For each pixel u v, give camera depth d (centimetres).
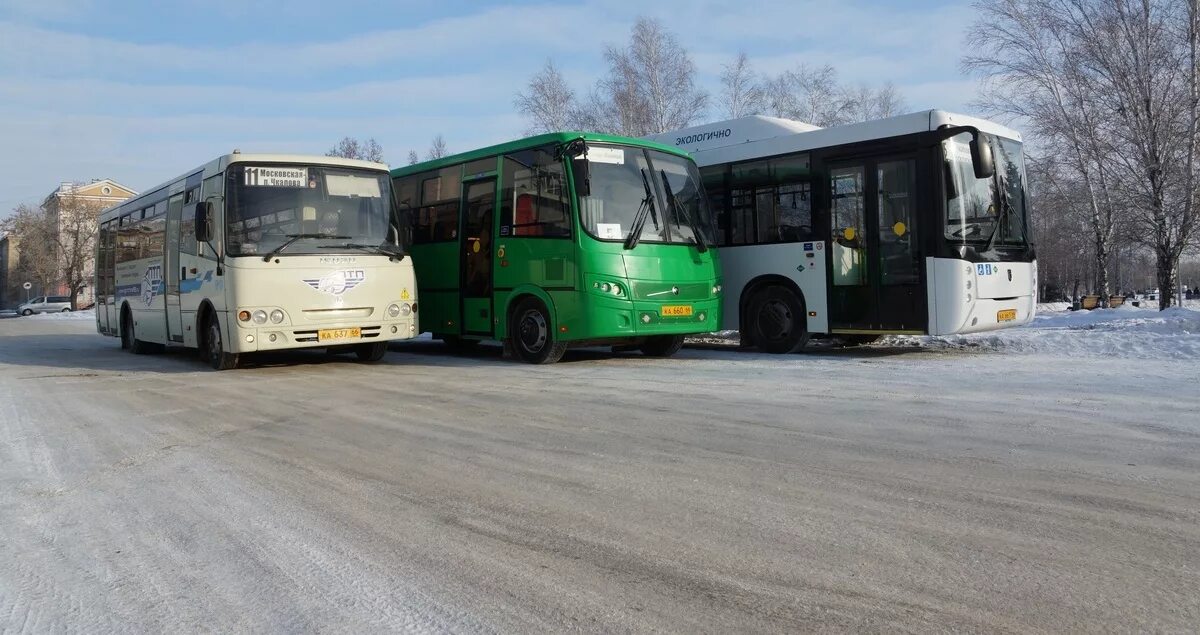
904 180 1166
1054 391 825
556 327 1152
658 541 400
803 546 387
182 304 1334
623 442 623
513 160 1232
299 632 312
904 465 531
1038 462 532
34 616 334
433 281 1382
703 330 1208
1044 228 3481
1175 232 2219
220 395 953
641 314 1133
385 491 505
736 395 839
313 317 1144
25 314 6072
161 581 368
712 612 318
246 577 369
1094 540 387
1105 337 1235
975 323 1144
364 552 396
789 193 1291
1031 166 2686
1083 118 2409
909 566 359
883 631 298
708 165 1399
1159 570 349
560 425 700
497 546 399
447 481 524
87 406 891
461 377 1065
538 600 334
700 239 1215
